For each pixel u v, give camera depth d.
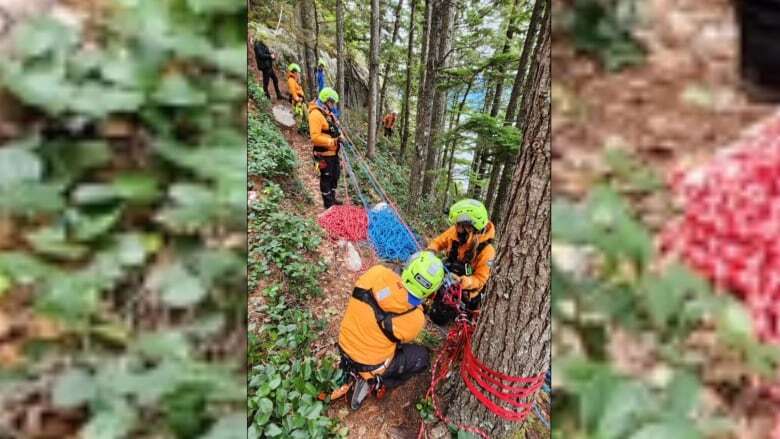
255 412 1.65
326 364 2.03
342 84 7.10
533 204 1.21
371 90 6.39
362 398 1.83
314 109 3.62
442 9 4.34
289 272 2.72
